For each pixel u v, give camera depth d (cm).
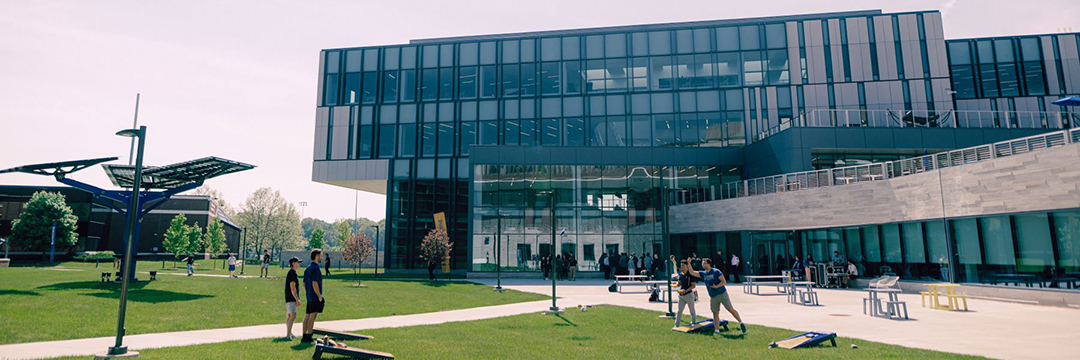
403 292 2309
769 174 3569
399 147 4888
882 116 3372
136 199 935
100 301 1608
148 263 5994
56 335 1052
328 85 5084
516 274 3566
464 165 4794
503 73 4916
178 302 1680
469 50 4991
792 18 5166
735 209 3291
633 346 1017
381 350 938
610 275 3547
